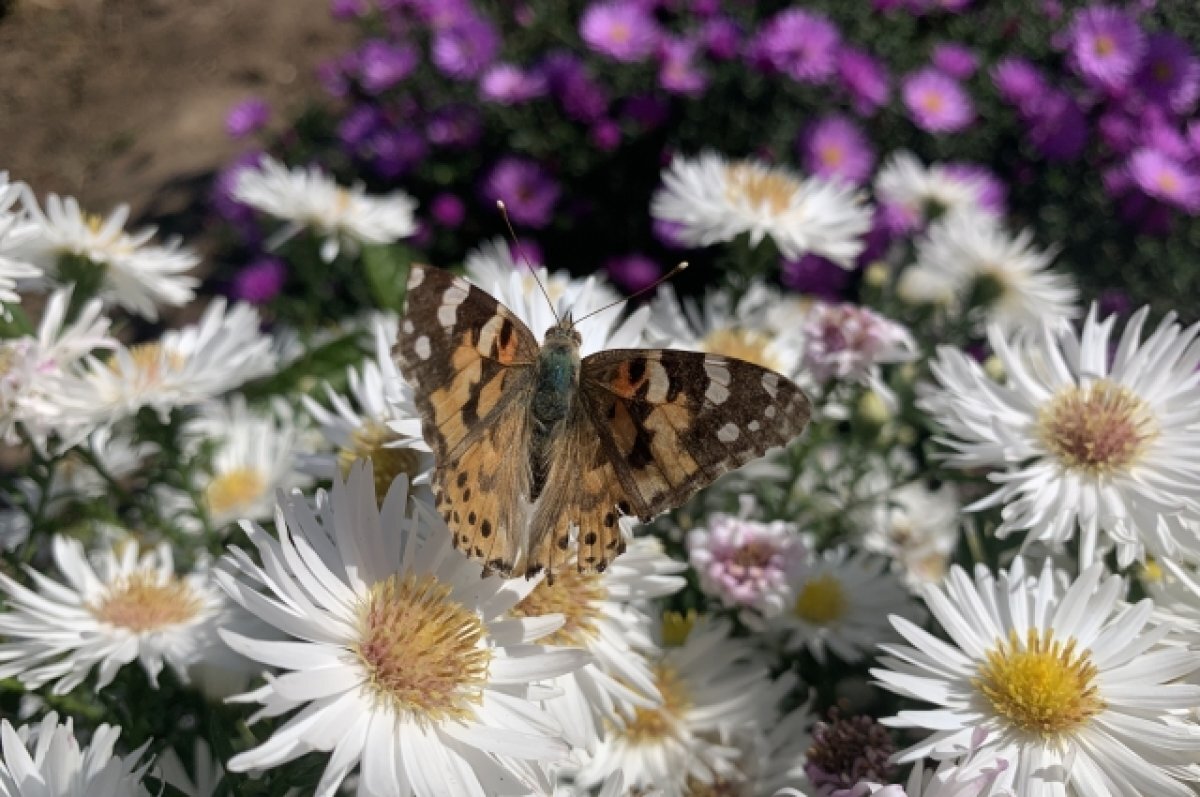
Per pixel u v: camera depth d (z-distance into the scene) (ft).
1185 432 0.63
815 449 0.82
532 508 0.52
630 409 0.53
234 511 0.80
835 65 1.33
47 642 0.59
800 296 1.11
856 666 0.70
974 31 1.57
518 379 0.54
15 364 0.61
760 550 0.66
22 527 0.76
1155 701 0.53
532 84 1.42
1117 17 1.37
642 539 0.60
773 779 0.61
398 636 0.48
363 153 1.50
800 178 1.34
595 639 0.55
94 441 0.73
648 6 1.45
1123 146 1.33
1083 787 0.52
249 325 0.76
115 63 1.98
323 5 2.12
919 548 0.83
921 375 0.91
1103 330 0.67
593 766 0.59
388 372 0.62
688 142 1.45
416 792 0.45
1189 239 1.31
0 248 0.60
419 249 1.43
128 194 1.72
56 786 0.47
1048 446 0.63
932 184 1.13
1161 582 0.62
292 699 0.44
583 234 1.46
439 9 1.53
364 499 0.51
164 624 0.60
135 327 1.46
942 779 0.49
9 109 1.87
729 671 0.64
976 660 0.55
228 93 1.91
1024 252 1.10
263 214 1.34
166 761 0.56
